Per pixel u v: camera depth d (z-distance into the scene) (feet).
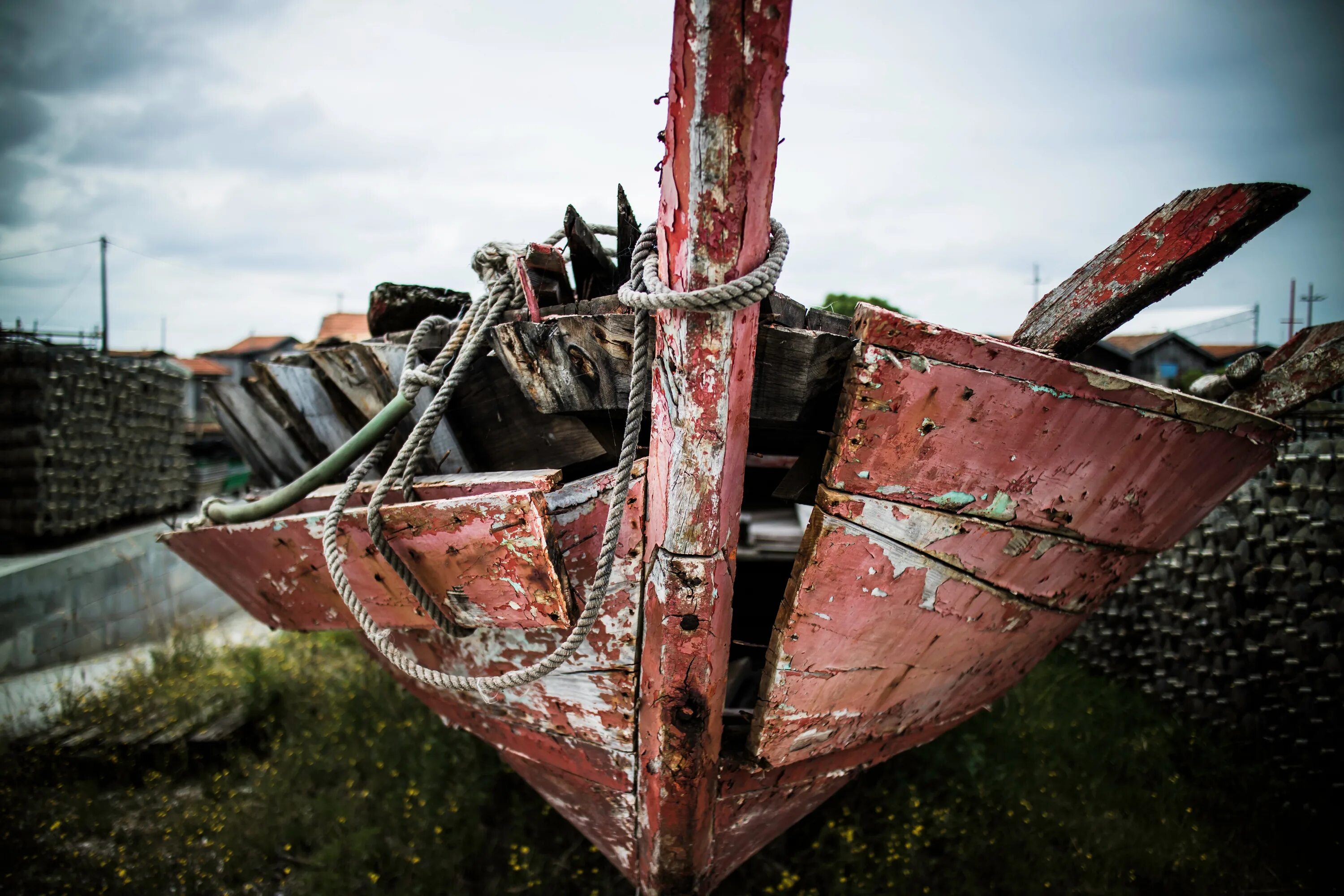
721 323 4.69
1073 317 5.77
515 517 5.03
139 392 30.66
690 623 5.53
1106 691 14.11
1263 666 12.28
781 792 7.41
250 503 7.54
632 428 5.13
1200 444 6.36
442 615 5.98
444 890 9.22
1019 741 11.75
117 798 11.68
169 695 14.24
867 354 4.83
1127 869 9.41
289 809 10.52
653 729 6.25
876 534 5.51
